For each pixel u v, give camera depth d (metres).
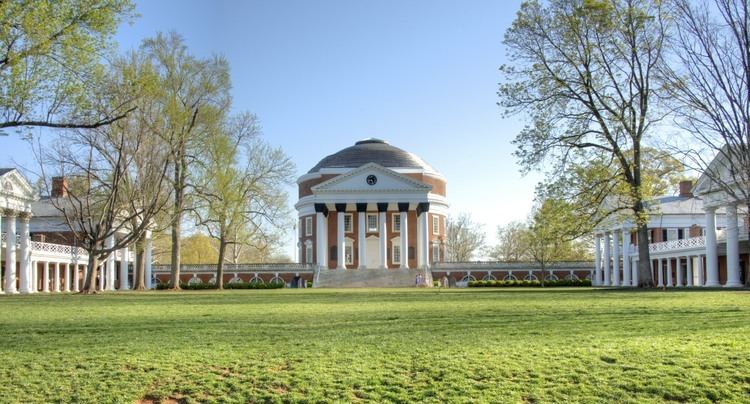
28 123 19.81
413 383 9.65
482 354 11.44
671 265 73.38
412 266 96.19
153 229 48.03
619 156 38.22
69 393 9.48
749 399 8.77
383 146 104.75
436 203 101.06
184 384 9.89
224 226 57.59
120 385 9.84
